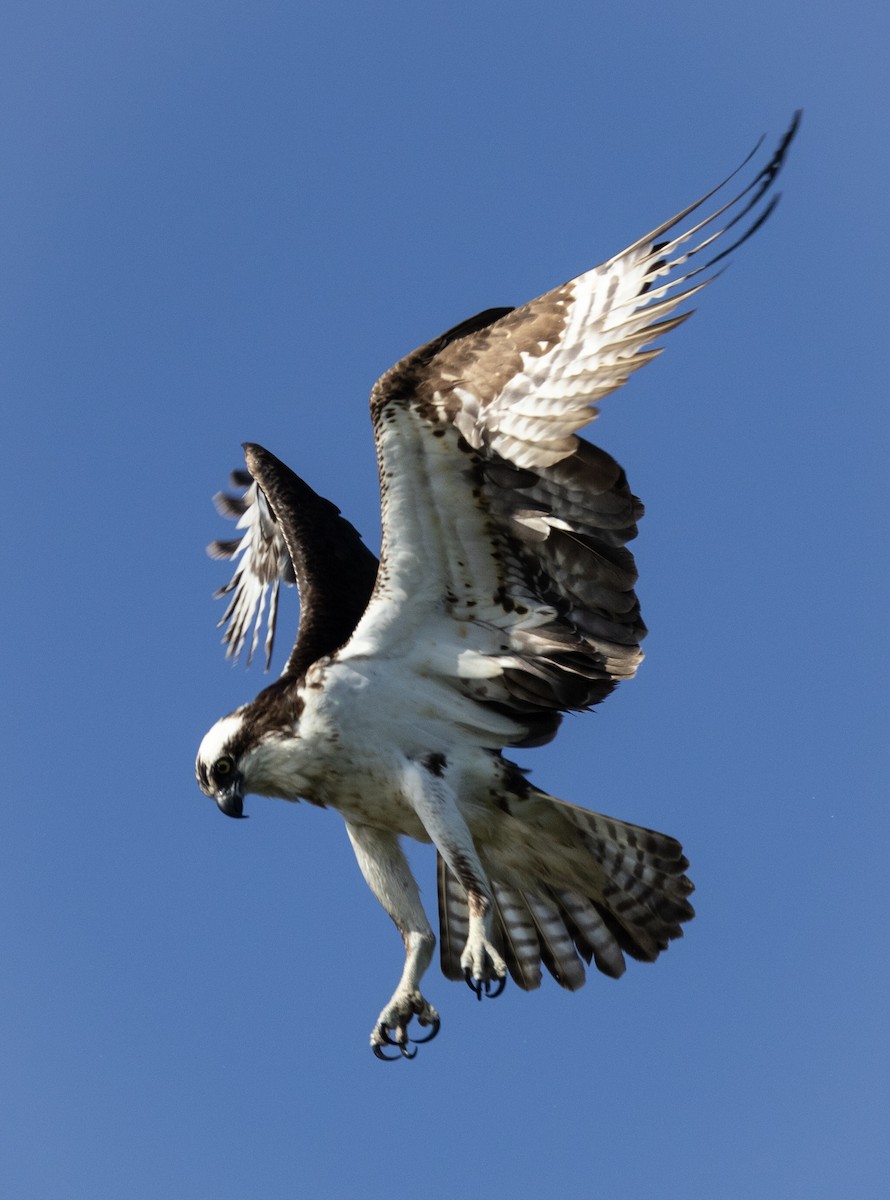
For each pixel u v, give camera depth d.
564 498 13.01
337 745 13.89
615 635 13.47
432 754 13.89
